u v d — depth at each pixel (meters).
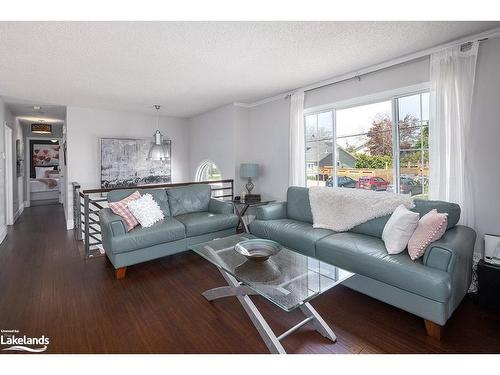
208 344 1.80
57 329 1.96
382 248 2.29
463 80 2.49
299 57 2.87
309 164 4.15
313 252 2.68
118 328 1.97
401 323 2.03
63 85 3.73
